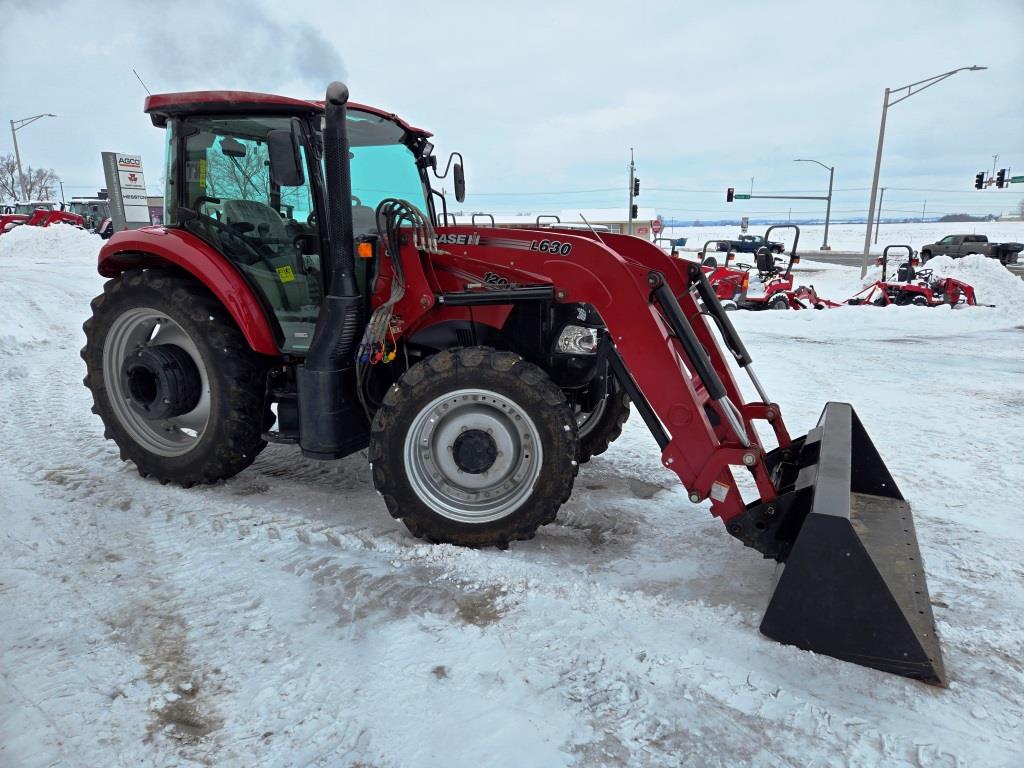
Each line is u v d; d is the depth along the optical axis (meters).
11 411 4.98
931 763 1.75
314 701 1.97
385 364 3.35
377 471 2.91
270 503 3.43
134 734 1.84
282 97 3.16
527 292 2.90
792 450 3.18
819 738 1.84
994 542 3.03
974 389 6.13
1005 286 14.63
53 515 3.23
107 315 3.65
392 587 2.61
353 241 3.20
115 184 16.86
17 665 2.12
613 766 1.74
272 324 3.43
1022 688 2.05
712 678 2.07
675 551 2.95
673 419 2.67
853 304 14.15
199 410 3.65
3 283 13.27
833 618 2.15
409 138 4.04
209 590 2.58
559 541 3.04
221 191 3.46
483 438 2.90
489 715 1.91
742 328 10.13
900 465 4.08
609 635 2.29
